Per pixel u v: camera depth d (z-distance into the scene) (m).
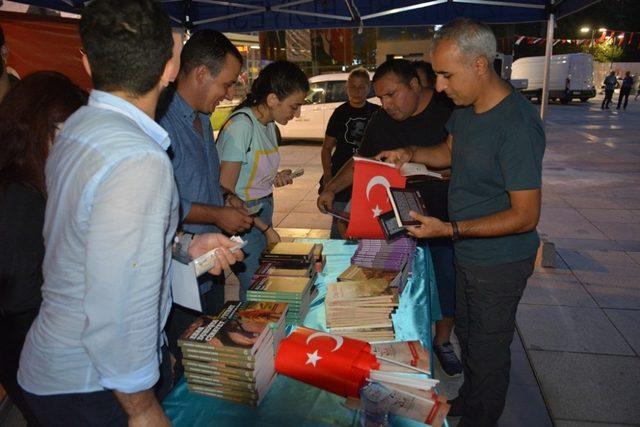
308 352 1.35
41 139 1.37
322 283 1.93
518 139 1.68
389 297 1.60
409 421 1.16
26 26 3.81
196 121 1.99
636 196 6.40
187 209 1.72
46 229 1.02
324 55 15.34
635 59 30.66
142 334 0.92
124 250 0.87
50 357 1.04
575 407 2.46
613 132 12.45
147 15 0.96
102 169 0.89
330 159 3.77
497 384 2.02
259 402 1.27
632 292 3.66
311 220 5.74
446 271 2.71
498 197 1.86
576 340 3.04
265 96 2.23
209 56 1.78
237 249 1.37
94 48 0.96
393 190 1.83
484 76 1.72
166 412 1.25
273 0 4.38
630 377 2.68
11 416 2.45
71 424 1.12
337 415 1.21
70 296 1.00
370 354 1.34
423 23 4.66
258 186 2.40
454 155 1.98
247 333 1.29
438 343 2.83
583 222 5.41
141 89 1.01
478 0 4.05
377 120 2.76
